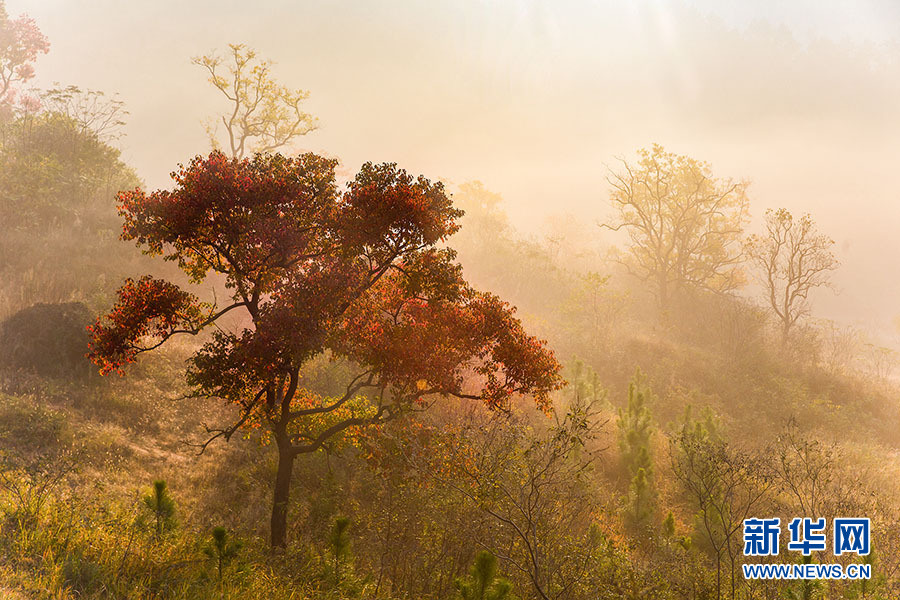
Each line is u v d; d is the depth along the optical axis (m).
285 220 8.91
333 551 7.88
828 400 27.25
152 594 6.59
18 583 5.89
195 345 18.83
